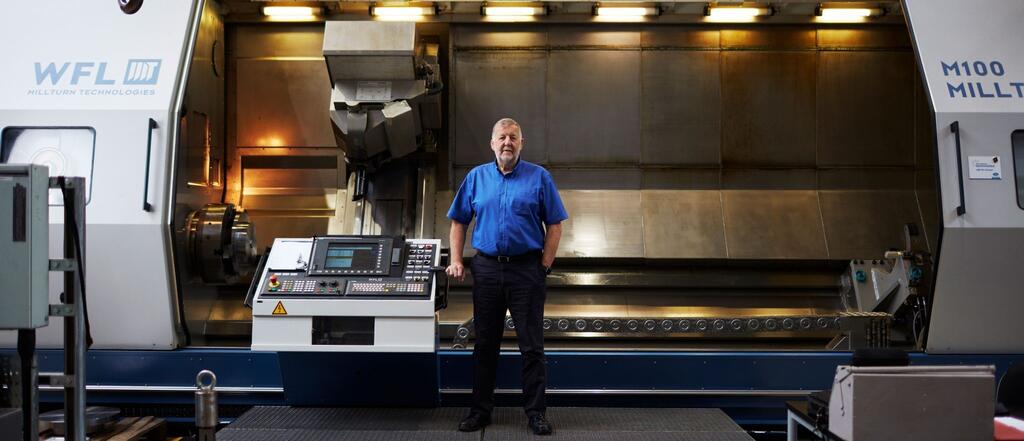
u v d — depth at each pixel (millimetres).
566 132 5324
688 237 5102
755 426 4137
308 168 5320
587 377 3920
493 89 5309
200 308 4391
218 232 4129
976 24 4043
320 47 5289
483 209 3488
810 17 5203
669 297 5023
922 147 5352
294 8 5102
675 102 5328
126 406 4012
